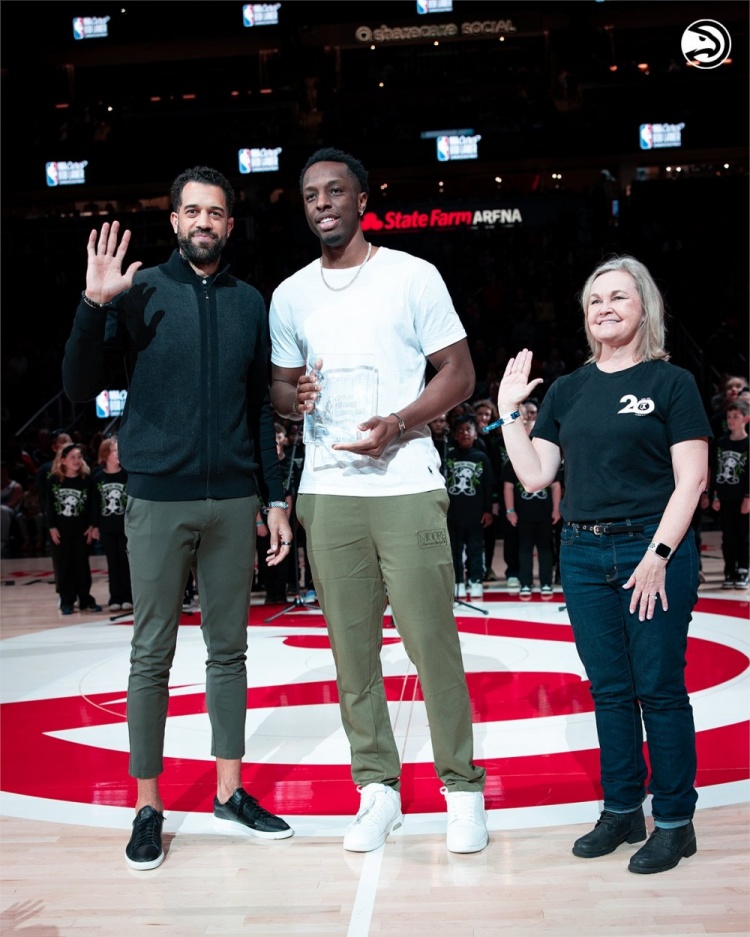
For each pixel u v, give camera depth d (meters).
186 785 3.44
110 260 2.72
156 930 2.36
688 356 15.75
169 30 22.31
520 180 20.75
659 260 18.97
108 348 2.90
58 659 6.07
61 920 2.42
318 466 2.94
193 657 5.87
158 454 2.86
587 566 2.76
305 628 6.83
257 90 21.88
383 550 2.90
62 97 22.92
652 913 2.37
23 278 19.70
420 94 21.83
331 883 2.60
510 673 5.07
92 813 3.20
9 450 14.63
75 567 8.20
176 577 2.89
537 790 3.26
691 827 2.70
